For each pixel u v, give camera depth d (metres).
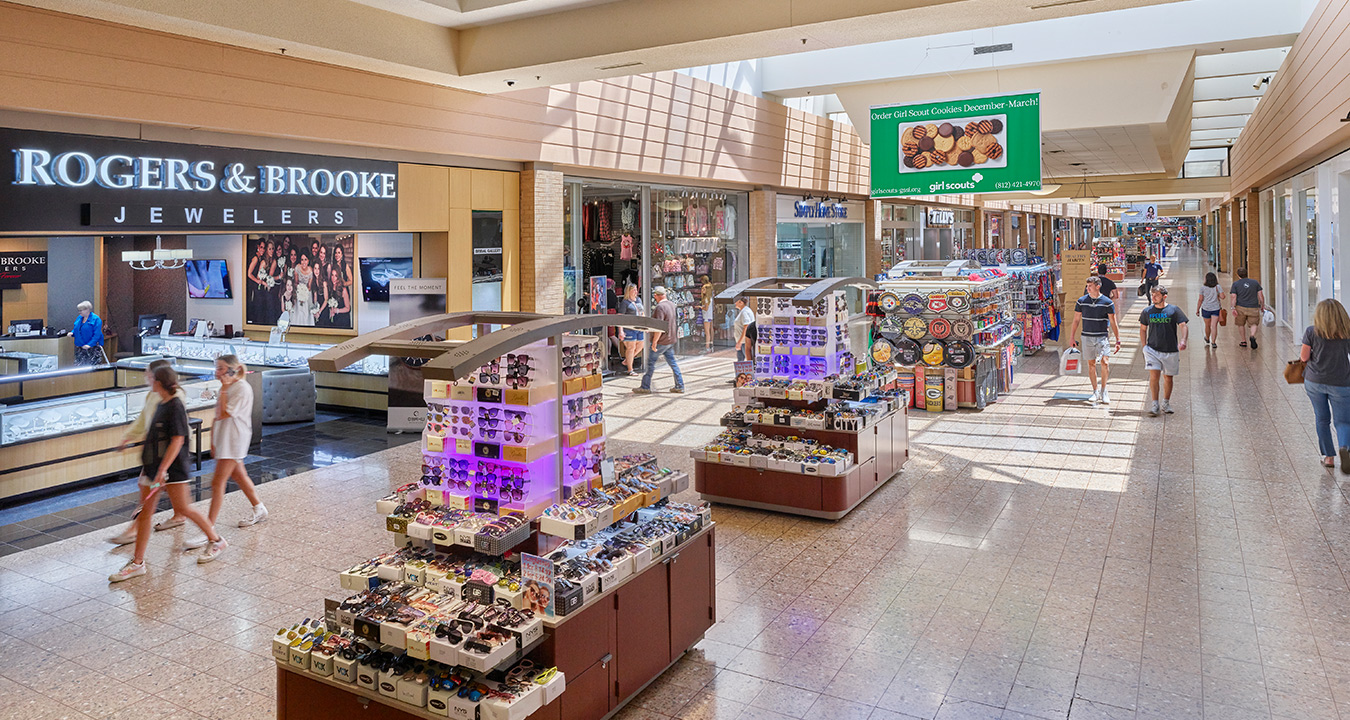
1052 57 15.82
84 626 5.25
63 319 16.44
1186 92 17.42
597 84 13.47
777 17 8.39
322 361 3.97
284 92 9.21
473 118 11.50
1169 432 10.03
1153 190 35.72
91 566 6.26
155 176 8.38
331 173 10.04
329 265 13.23
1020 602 5.42
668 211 16.25
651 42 9.05
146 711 4.28
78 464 8.32
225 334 14.38
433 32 9.98
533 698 3.48
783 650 4.85
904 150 14.50
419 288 11.80
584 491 4.64
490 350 3.81
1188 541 6.43
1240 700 4.18
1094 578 5.77
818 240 21.23
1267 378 13.37
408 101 10.60
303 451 9.88
